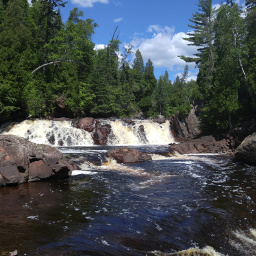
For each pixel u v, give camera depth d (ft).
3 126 103.35
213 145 89.86
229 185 41.52
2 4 131.44
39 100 118.21
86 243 19.24
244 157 64.23
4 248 17.80
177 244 20.56
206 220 25.72
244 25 109.70
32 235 20.52
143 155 68.59
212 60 149.48
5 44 105.91
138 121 134.31
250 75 93.30
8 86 99.50
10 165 38.32
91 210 27.89
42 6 137.90
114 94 179.52
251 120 88.17
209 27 172.35
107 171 52.29
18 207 28.12
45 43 138.10
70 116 138.00
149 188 39.11
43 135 101.19
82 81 162.61
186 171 53.83
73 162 54.03
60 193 34.73
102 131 112.68
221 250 20.54
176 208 29.37
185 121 137.49
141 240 20.58
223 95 98.68
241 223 25.80
